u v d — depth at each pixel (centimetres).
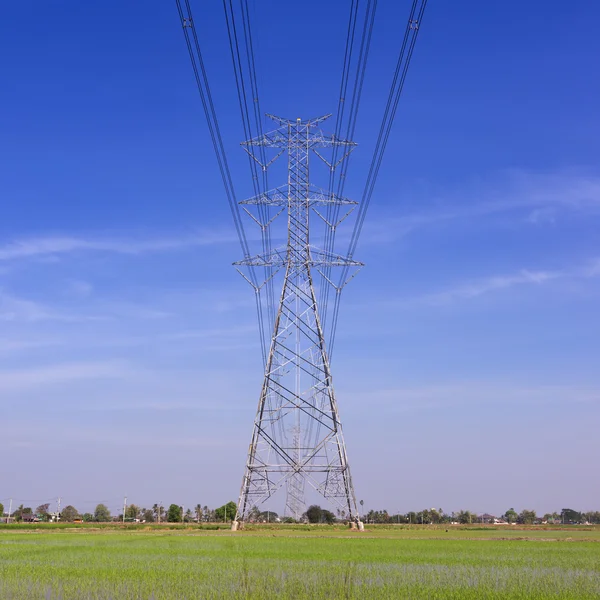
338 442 7269
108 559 3778
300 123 7238
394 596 2441
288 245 7356
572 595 2452
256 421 7256
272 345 7275
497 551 4459
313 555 4019
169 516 15300
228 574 3022
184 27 2469
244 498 7300
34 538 6297
